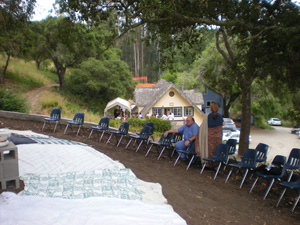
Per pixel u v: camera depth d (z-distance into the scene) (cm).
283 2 648
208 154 717
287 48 637
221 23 655
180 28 775
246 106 991
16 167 458
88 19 777
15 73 3166
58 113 1079
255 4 651
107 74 3341
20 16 1273
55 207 373
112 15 788
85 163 632
